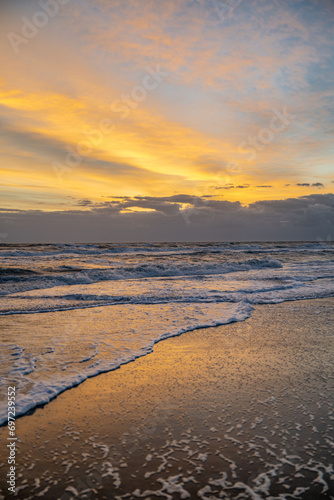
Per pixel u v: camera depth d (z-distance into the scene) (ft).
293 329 20.75
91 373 13.41
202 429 9.48
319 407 10.82
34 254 95.81
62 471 7.68
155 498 6.90
